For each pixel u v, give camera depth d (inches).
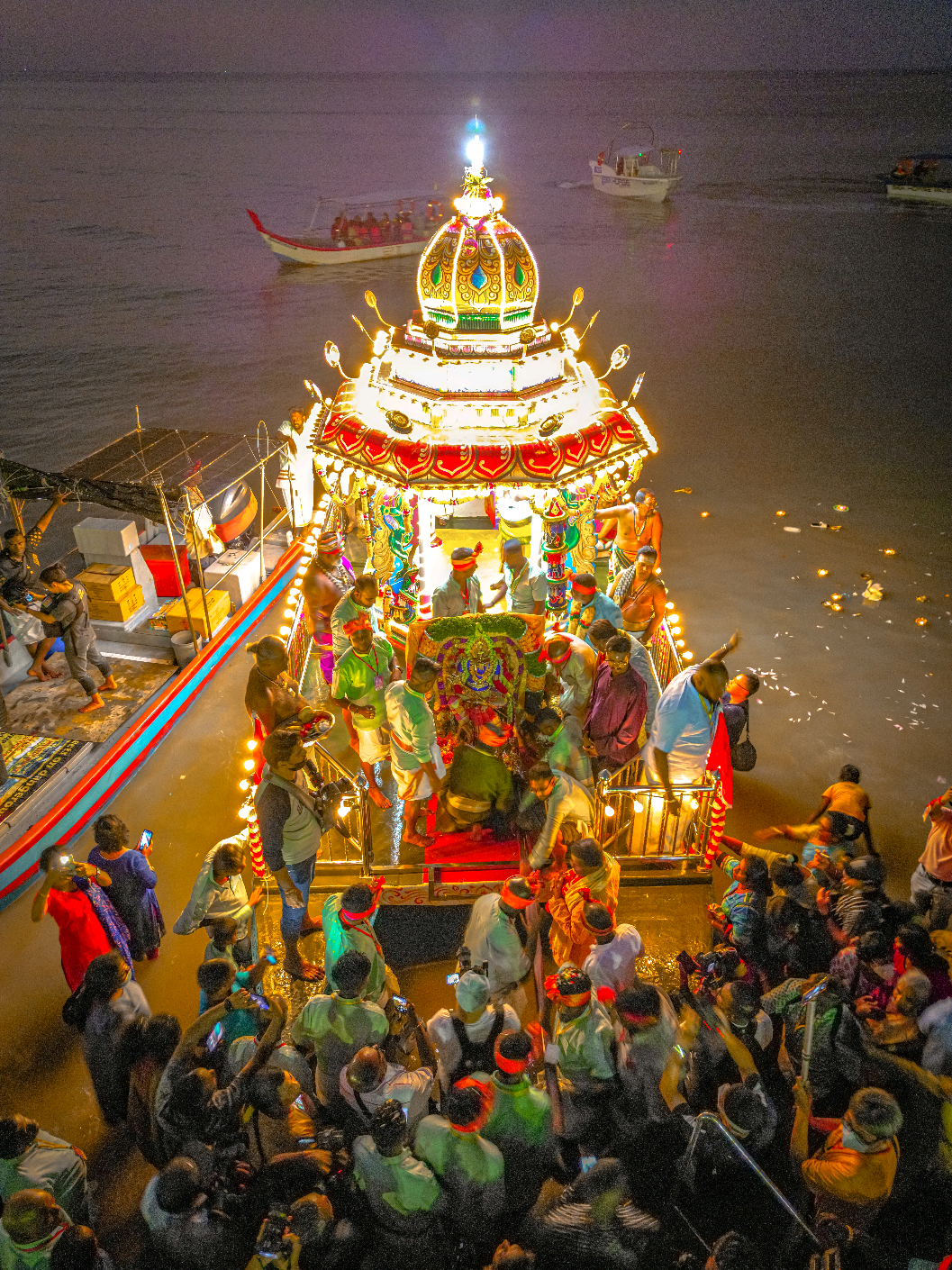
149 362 1010.1
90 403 886.4
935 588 493.7
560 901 248.7
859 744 372.8
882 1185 183.5
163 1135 197.5
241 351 1051.3
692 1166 201.9
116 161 3112.7
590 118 5482.3
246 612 450.9
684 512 588.7
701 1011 216.5
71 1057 251.1
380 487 359.9
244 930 239.9
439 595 342.6
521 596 365.7
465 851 291.3
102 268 1531.7
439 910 291.4
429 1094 199.5
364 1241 191.0
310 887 287.9
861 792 276.5
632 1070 204.2
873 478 640.4
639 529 419.5
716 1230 201.5
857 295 1253.1
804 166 2876.5
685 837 310.2
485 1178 182.4
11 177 2677.2
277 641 285.4
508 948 231.3
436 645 279.3
